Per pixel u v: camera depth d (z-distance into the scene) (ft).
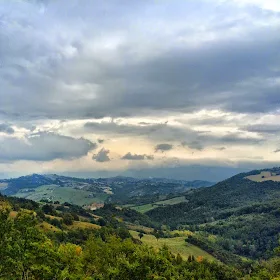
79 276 195.21
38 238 187.83
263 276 366.43
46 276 173.88
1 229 170.60
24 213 193.47
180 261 481.46
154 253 228.63
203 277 420.36
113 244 249.75
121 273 198.08
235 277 480.64
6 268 163.12
